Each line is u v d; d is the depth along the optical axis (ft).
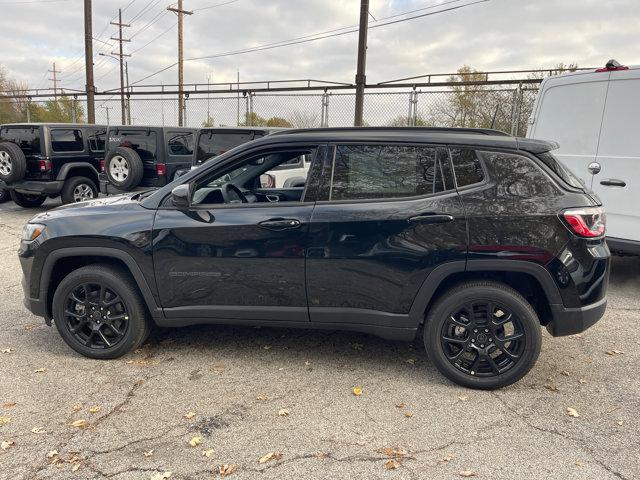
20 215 36.96
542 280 10.93
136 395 11.21
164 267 12.20
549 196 11.01
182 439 9.60
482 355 11.37
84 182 36.40
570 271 10.88
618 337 14.65
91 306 12.84
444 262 11.12
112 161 32.89
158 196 12.51
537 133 20.62
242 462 8.94
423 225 11.13
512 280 11.90
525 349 11.19
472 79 55.36
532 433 9.86
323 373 12.34
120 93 68.44
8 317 16.08
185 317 12.48
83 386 11.60
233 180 14.07
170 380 11.92
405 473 8.66
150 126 32.89
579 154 19.24
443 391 11.49
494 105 43.14
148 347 13.79
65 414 10.43
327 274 11.60
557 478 8.54
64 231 12.50
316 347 13.83
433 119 44.62
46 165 34.27
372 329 11.80
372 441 9.57
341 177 11.74
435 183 11.35
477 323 11.37
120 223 12.33
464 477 8.55
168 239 12.08
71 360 12.95
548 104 20.34
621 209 18.25
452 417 10.41
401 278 11.34
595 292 11.11
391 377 12.15
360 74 45.03
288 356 13.26
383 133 11.75
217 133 28.40
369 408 10.73
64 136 35.40
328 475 8.60
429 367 12.71
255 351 13.56
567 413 10.59
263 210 11.87
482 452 9.25
